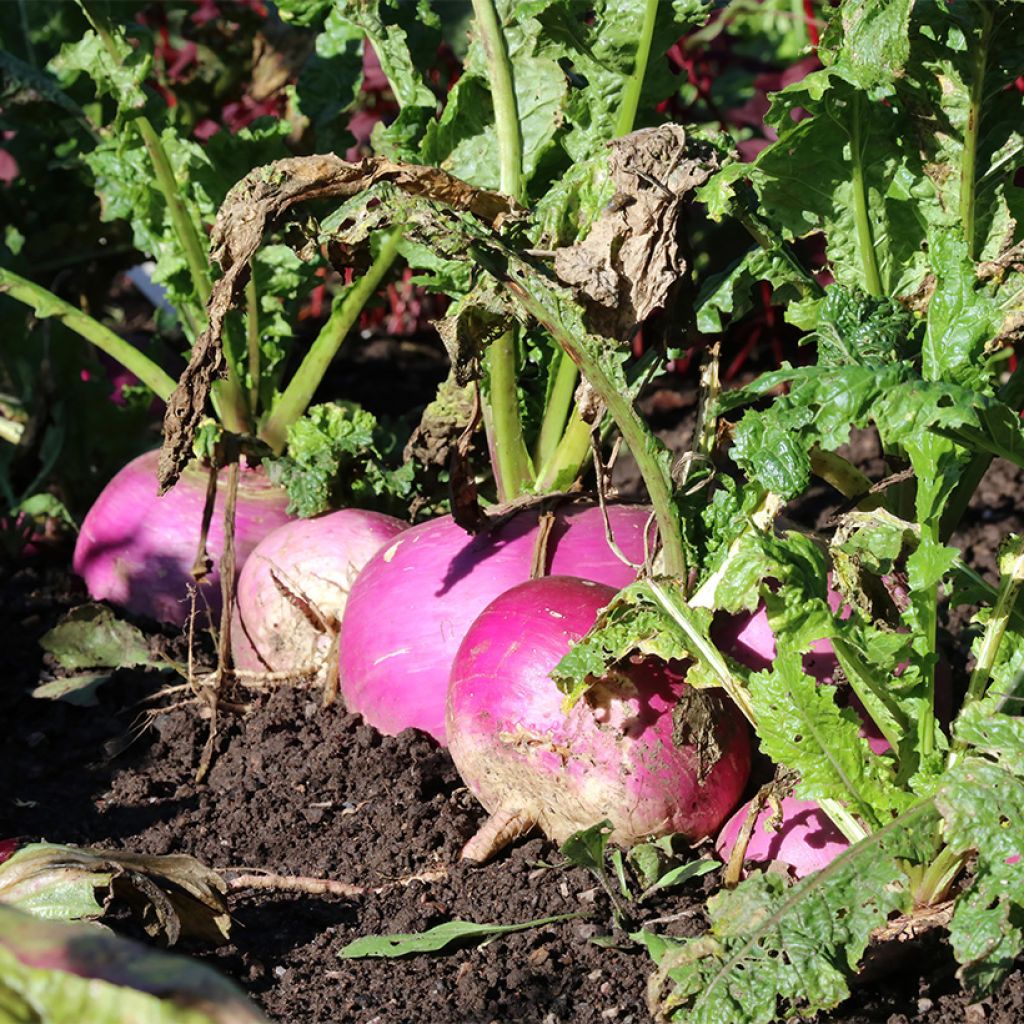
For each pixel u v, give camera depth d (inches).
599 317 25.3
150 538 33.9
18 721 31.5
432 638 27.9
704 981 21.4
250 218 24.9
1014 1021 22.2
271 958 24.3
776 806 24.2
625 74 29.3
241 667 32.1
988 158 26.8
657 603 24.2
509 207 25.7
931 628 23.3
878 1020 22.5
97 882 23.6
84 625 33.1
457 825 26.5
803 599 23.1
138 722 30.9
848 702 25.4
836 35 26.0
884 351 23.2
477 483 33.1
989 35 25.4
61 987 10.7
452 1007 23.1
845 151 26.8
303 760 28.9
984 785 21.4
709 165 25.3
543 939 24.2
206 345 25.6
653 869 24.8
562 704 24.7
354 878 26.1
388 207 24.5
